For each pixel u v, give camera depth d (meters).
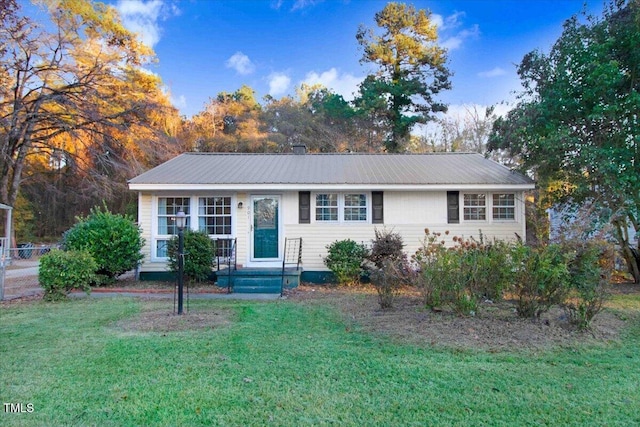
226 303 8.41
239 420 3.27
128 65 22.17
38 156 23.23
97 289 10.00
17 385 3.96
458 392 3.80
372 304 8.02
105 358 4.74
